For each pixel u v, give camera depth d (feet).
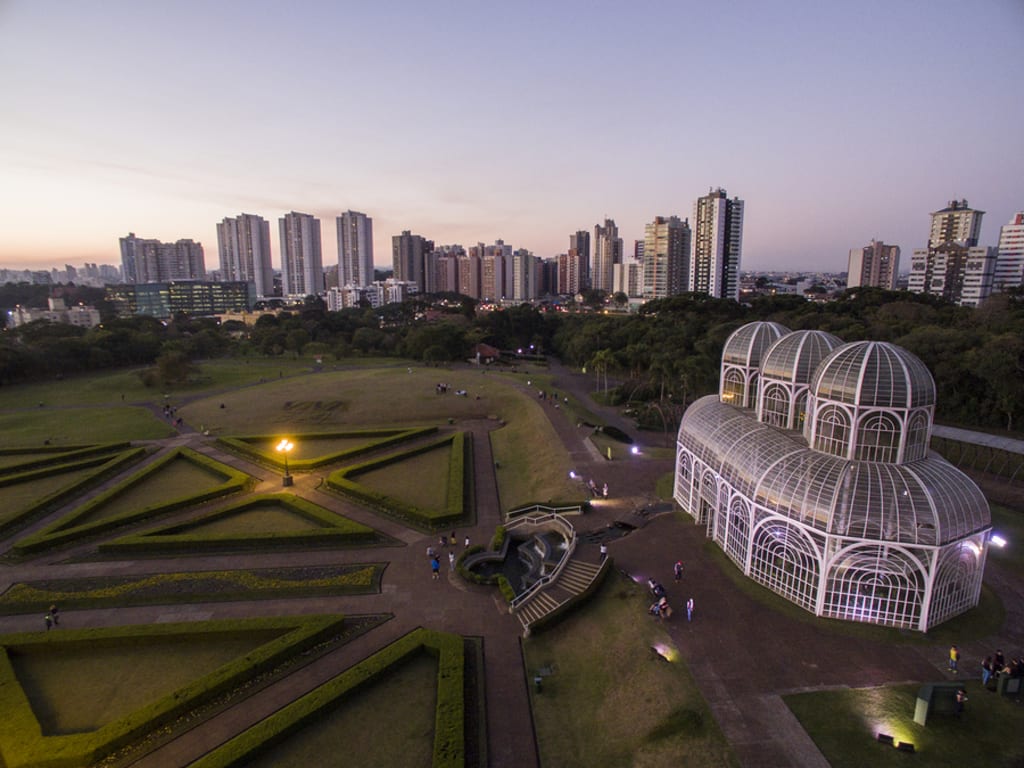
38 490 244.42
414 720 113.91
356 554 184.34
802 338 171.32
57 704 119.14
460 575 170.50
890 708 105.60
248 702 119.14
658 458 258.16
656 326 522.06
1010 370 261.85
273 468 268.82
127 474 264.52
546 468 254.06
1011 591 145.18
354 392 420.77
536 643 139.64
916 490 127.34
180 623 142.10
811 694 109.91
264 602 157.17
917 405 132.57
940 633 127.65
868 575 129.59
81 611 153.38
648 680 116.88
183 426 344.08
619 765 100.83
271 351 630.74
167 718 112.37
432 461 278.46
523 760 105.40
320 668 129.80
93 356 533.14
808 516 134.31
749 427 171.32
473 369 549.13
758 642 125.90
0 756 101.55
